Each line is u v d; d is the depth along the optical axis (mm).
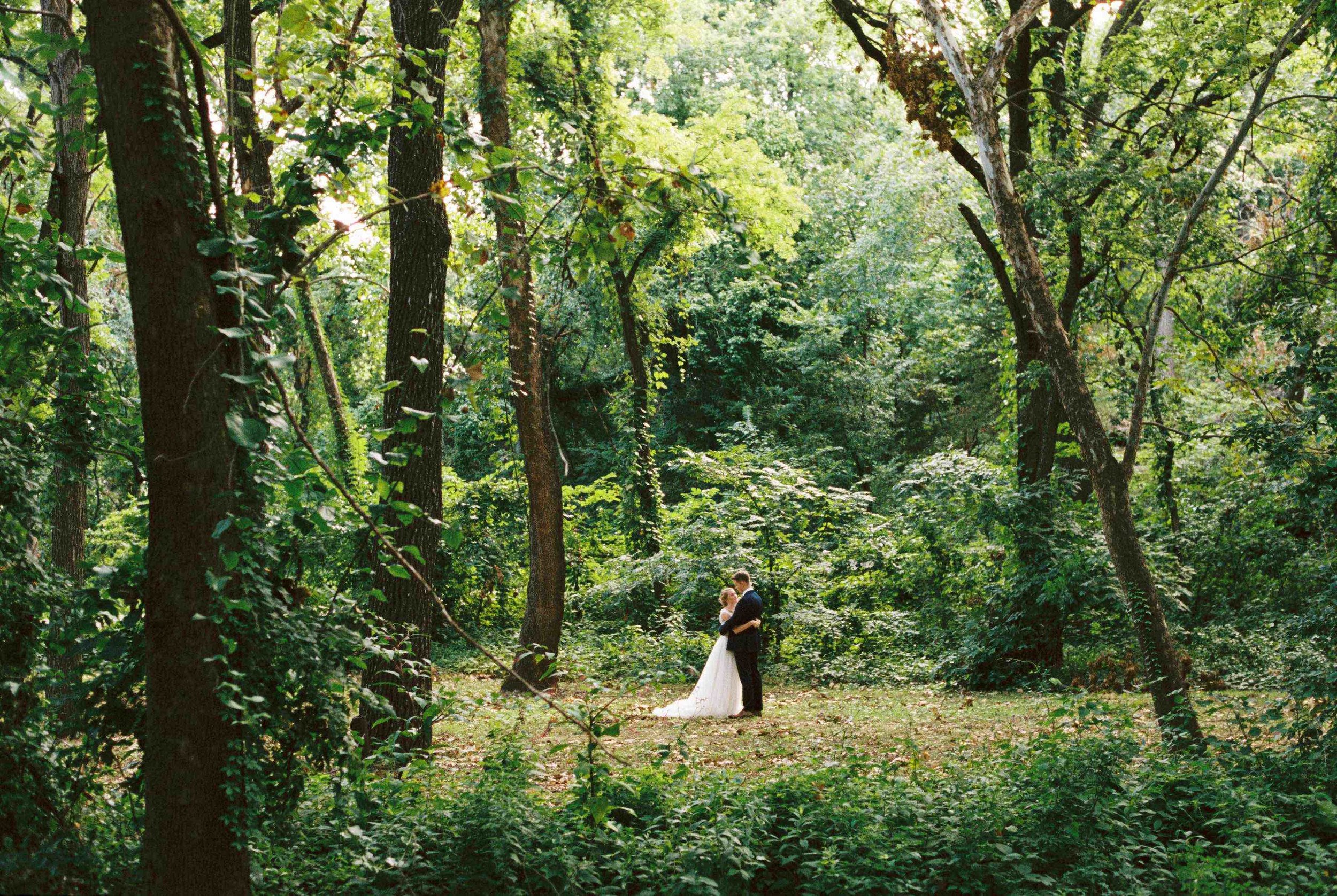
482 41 14203
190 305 4391
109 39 4336
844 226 34875
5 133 5645
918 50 13227
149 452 4418
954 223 29156
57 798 5191
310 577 7285
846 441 33281
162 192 4348
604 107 17672
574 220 5383
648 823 6785
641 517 21328
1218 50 14406
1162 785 7238
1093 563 15000
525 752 7711
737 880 6129
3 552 5129
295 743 5031
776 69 36219
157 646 4410
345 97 5668
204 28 6422
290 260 5215
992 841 6355
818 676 17047
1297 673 7949
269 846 5410
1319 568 9703
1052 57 16141
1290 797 6941
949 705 13414
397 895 5602
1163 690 8844
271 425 4441
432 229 9477
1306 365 10250
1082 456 9312
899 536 18797
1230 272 16656
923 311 33469
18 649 5145
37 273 5445
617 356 24703
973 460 17094
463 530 20281
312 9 5191
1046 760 6934
